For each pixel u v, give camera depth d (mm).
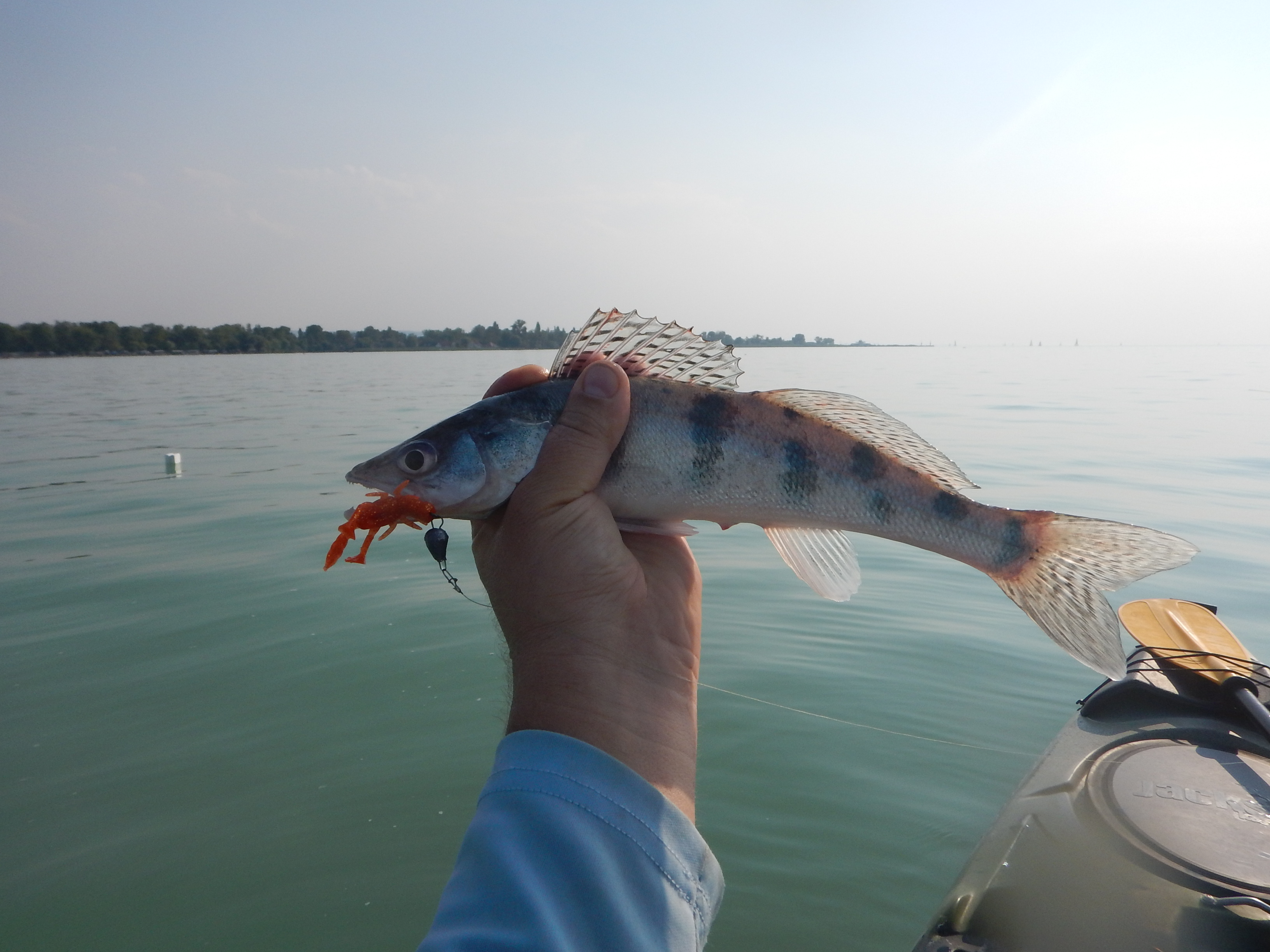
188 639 1148
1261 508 1881
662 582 333
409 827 739
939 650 1094
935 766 823
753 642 1118
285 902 652
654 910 223
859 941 611
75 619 1228
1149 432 3328
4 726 909
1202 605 883
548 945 201
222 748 863
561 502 302
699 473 439
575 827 228
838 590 468
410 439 447
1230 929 443
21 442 3154
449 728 898
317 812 760
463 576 1409
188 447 2932
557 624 289
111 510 1937
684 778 273
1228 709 691
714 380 473
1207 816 535
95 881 675
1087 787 582
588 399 323
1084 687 987
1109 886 488
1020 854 528
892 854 701
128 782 805
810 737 874
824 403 463
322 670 1039
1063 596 457
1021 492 2018
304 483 2217
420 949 205
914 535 465
